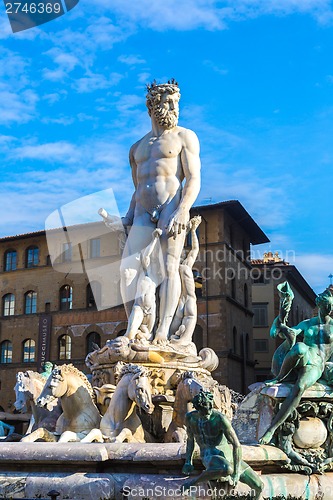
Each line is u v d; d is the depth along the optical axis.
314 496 8.76
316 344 9.48
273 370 9.77
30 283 66.56
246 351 63.94
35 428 12.59
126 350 12.30
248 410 9.86
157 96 13.93
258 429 9.41
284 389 9.12
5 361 66.56
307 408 9.12
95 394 12.03
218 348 58.41
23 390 12.62
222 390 13.00
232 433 7.51
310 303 77.94
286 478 8.65
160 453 8.13
